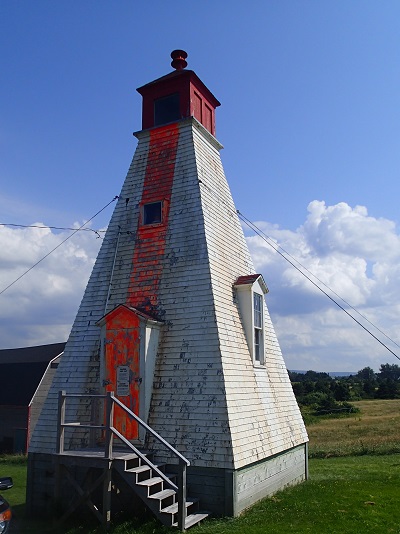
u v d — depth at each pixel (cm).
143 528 938
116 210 1416
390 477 1465
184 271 1229
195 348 1138
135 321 1166
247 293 1302
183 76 1466
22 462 2305
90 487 988
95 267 1368
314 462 2050
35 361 3722
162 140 1442
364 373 12719
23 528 1040
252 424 1145
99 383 1191
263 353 1349
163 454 1073
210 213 1325
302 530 897
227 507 991
